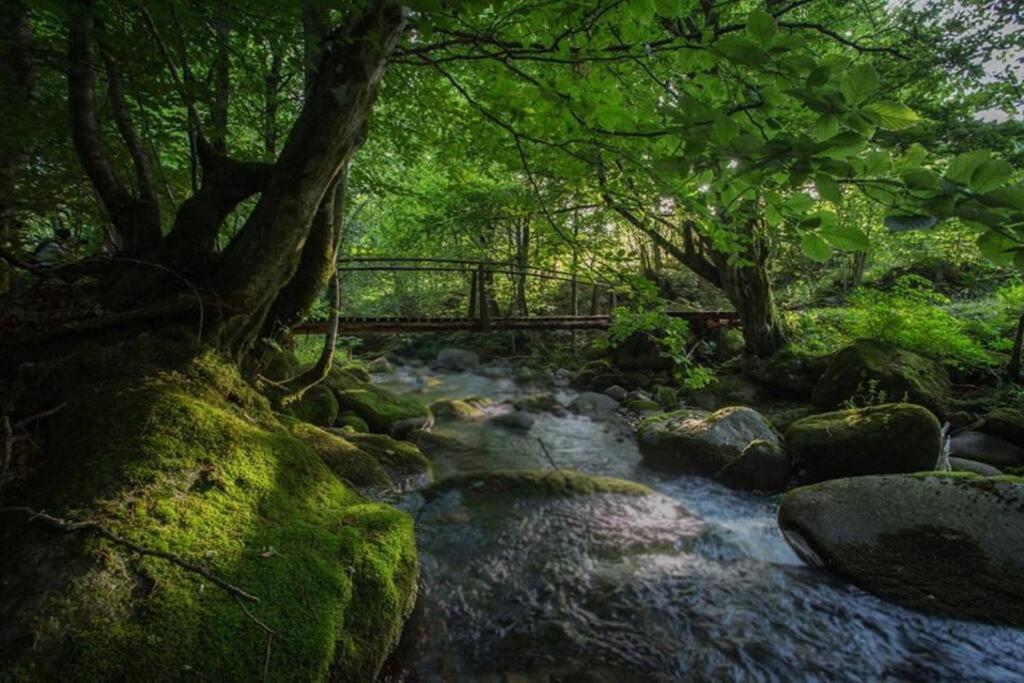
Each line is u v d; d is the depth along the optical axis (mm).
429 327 10031
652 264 16844
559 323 10672
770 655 3008
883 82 6469
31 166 4465
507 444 6840
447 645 2895
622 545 4020
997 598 3352
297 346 10430
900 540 3732
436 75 4184
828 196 867
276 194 3506
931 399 6988
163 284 3502
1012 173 780
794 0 4590
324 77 3295
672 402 9297
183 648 1746
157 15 2758
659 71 2301
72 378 2768
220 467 2504
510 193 8938
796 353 8984
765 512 4977
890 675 2902
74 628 1684
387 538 2646
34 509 2014
